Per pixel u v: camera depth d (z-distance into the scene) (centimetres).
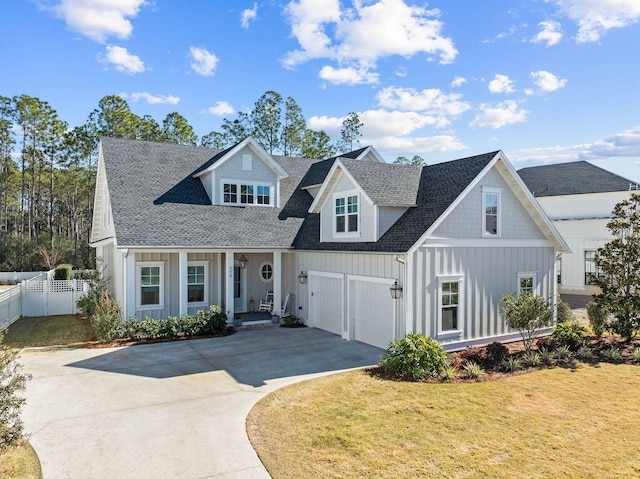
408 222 1413
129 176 1894
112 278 2006
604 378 1067
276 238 1875
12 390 648
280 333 1681
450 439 718
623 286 1471
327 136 5244
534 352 1320
